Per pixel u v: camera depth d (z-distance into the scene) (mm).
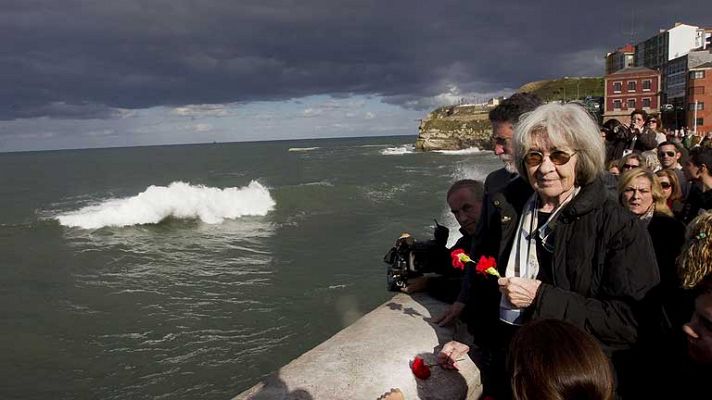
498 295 2381
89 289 14547
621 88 69250
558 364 1503
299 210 28703
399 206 29609
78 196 48656
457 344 2582
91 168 104625
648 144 6488
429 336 2975
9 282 15500
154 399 8578
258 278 15031
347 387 2494
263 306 12531
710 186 4484
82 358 10047
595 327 1896
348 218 26047
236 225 24672
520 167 2152
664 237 3195
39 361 9961
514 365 1605
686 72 66812
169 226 24391
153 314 12250
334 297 13055
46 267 17422
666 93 77438
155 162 122188
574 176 2018
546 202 2145
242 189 29203
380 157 97500
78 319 12117
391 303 3535
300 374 2621
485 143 104375
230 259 17672
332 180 52031
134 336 11008
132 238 22078
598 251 1955
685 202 5062
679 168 5938
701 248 1782
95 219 24859
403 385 2510
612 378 1573
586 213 1971
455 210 3154
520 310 2180
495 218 2453
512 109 2658
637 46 101688
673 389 1914
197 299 13242
